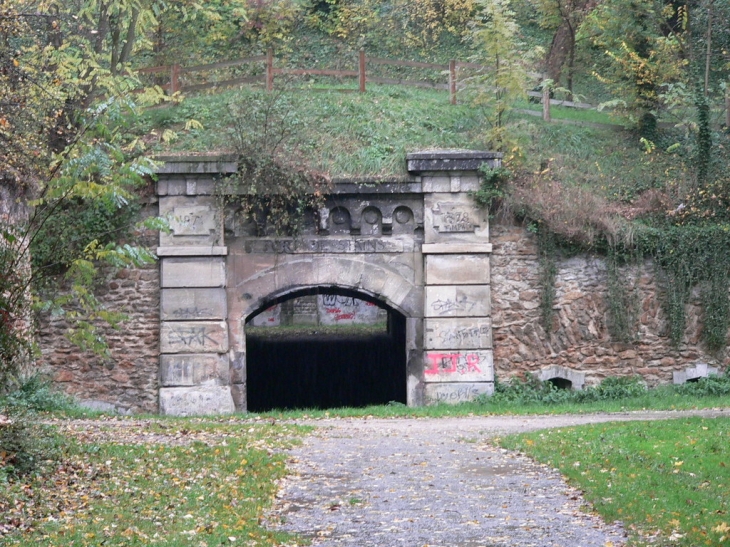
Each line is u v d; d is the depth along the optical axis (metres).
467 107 23.94
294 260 20.72
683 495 10.45
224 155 20.23
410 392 20.80
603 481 11.30
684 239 21.12
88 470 11.76
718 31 29.41
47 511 9.87
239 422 17.59
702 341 21.19
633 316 21.08
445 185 20.83
